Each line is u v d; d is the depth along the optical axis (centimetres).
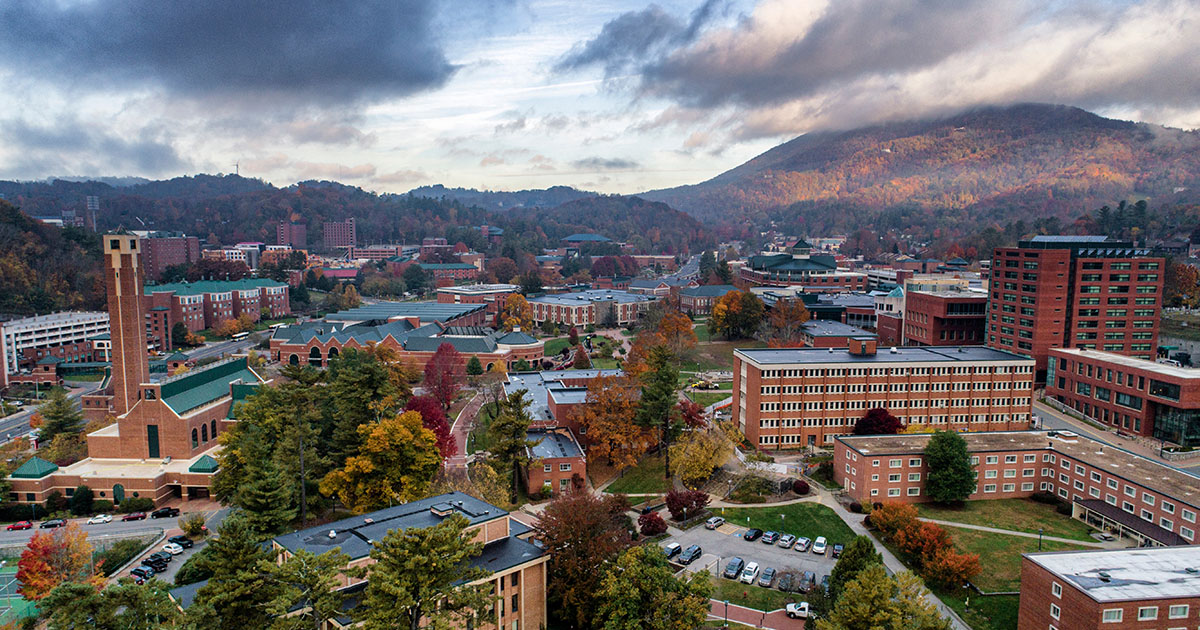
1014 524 11331
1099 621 6931
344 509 12225
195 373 15138
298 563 6481
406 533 6688
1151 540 10188
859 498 12212
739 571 9731
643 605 7781
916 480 12219
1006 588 9312
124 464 13812
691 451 12888
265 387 13512
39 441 16425
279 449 11531
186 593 7906
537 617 8356
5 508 12588
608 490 13262
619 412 14388
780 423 15112
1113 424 16112
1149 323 18888
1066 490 12125
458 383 19700
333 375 17388
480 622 6950
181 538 11181
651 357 18300
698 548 10288
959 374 15475
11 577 10050
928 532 9681
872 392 15288
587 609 8162
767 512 11900
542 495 12631
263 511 9962
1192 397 14412
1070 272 18575
